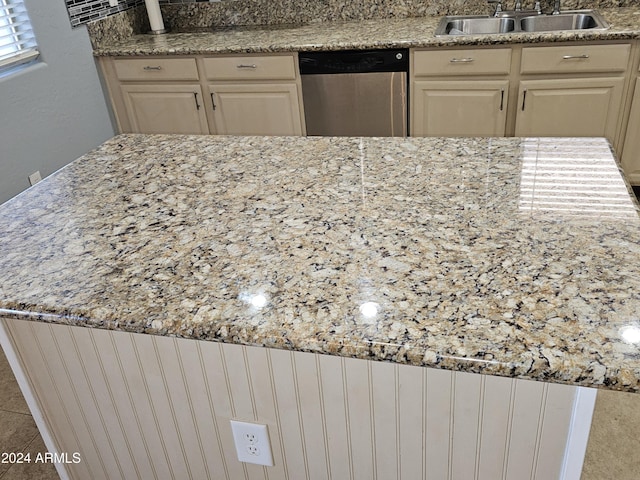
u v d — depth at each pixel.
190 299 0.95
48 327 1.21
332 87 3.12
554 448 1.04
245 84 3.24
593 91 2.81
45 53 2.99
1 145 2.77
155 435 1.30
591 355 0.77
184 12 3.76
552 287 0.90
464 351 0.79
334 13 3.53
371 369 1.05
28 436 1.95
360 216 1.17
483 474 1.11
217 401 1.19
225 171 1.46
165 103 3.43
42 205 1.35
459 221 1.12
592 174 1.28
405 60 2.96
